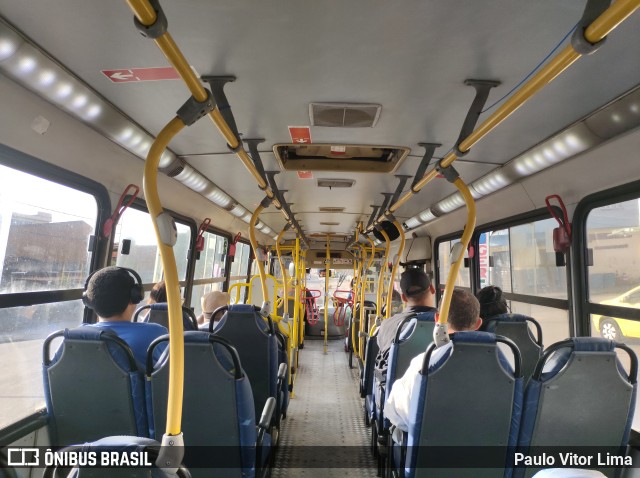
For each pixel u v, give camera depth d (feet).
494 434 5.80
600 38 3.27
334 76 6.07
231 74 6.06
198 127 8.42
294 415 14.23
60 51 5.58
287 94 6.70
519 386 5.74
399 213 19.71
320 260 32.14
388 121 7.74
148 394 5.70
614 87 6.27
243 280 27.14
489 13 4.53
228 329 9.04
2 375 6.43
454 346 5.56
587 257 9.27
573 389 5.56
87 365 5.58
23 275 6.88
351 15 4.61
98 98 6.87
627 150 7.48
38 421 6.61
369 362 12.86
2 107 5.82
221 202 15.62
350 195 15.01
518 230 12.86
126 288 6.75
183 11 4.57
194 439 5.82
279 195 13.52
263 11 4.56
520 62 5.55
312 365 22.29
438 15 4.58
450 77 6.02
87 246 8.78
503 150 9.46
